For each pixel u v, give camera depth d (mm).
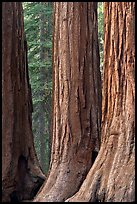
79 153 11844
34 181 12633
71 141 11875
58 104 12125
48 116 22250
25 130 12906
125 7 10055
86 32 12297
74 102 12008
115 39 10188
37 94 22031
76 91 12023
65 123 11930
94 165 10195
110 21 10352
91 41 12383
